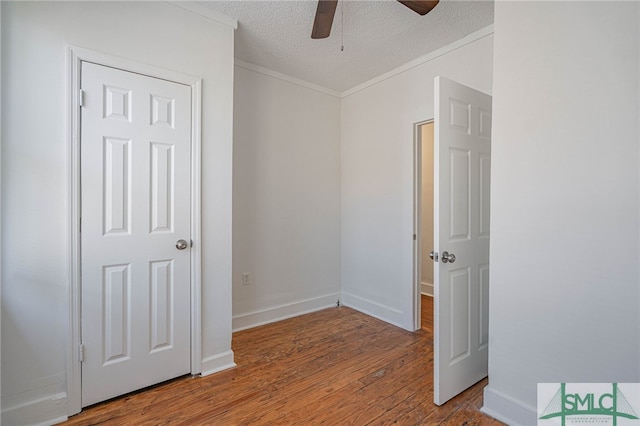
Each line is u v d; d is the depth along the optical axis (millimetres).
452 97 1842
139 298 1861
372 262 3277
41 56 1578
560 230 1435
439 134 1770
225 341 2191
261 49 2654
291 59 2836
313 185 3414
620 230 1273
